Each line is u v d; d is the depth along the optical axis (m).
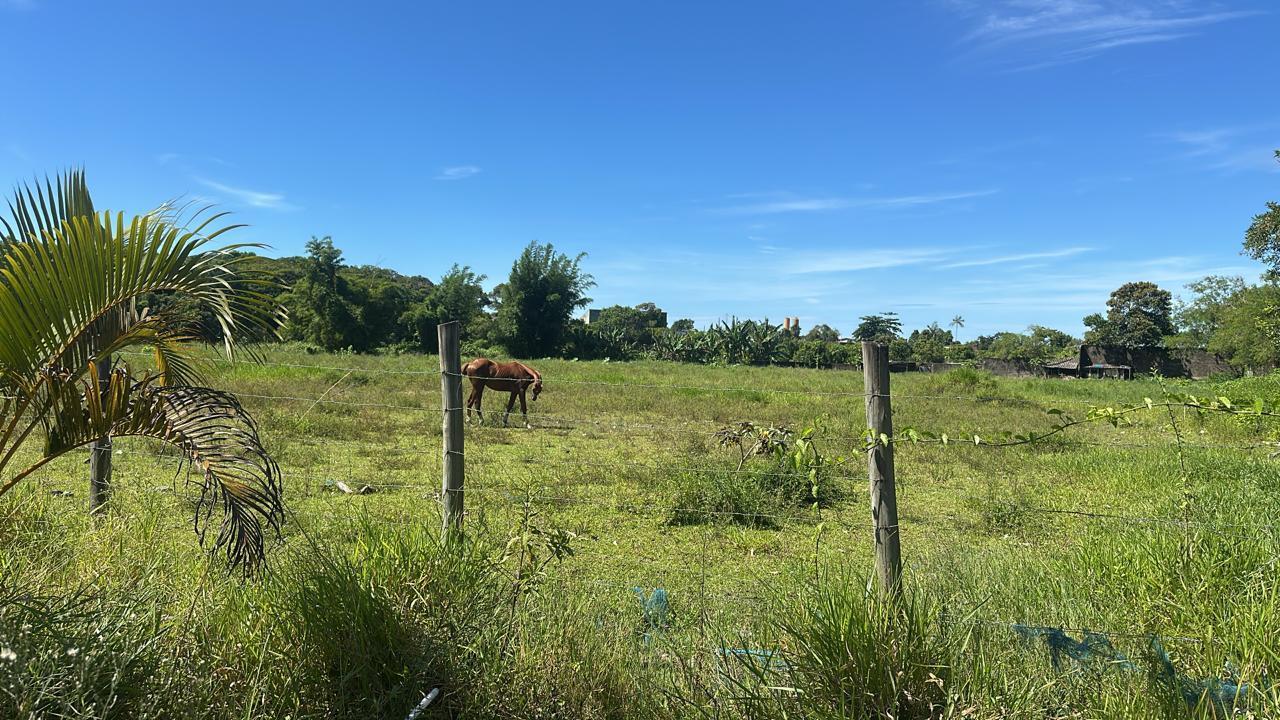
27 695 2.02
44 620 2.32
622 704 2.61
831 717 2.32
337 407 11.52
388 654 2.60
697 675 2.62
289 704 2.45
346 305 49.09
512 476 7.09
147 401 2.73
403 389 15.98
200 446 2.73
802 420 12.65
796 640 2.59
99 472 4.65
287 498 5.91
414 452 8.42
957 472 8.20
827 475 6.55
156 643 2.47
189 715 2.26
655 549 5.06
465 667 2.62
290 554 3.15
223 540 2.73
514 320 55.19
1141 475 7.19
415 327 53.09
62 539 3.64
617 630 3.15
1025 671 2.71
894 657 2.43
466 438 9.94
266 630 2.68
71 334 2.67
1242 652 2.85
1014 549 4.77
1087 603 3.54
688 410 13.77
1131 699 2.52
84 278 2.59
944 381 22.88
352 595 2.65
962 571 4.03
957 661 2.56
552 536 3.39
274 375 15.59
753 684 2.49
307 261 48.97
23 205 3.12
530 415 13.22
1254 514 4.72
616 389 17.58
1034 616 3.43
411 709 2.50
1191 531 3.94
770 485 6.29
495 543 3.46
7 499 4.10
